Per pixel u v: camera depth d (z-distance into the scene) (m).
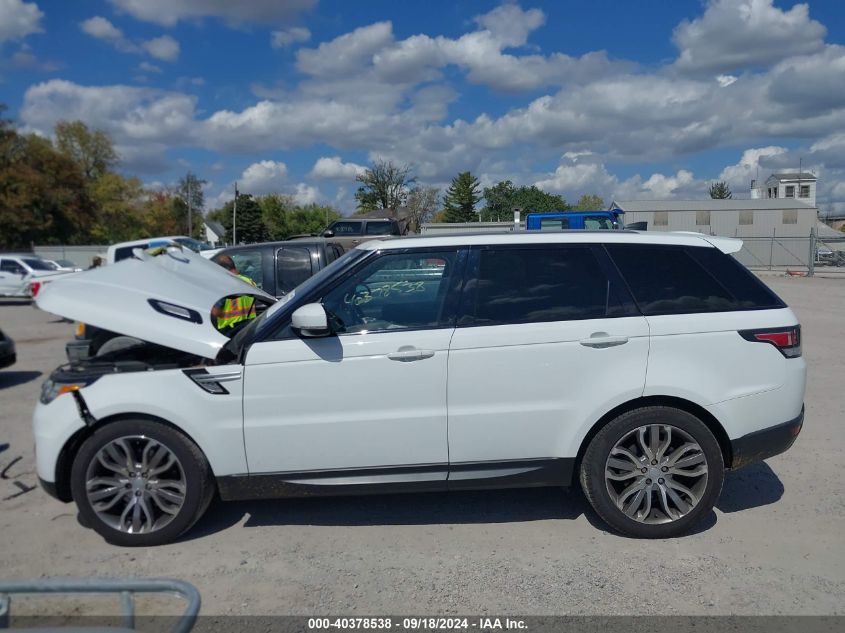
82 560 4.06
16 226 54.19
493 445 4.20
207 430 4.13
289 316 4.23
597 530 4.38
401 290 4.31
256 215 72.38
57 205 57.00
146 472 4.20
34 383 9.40
